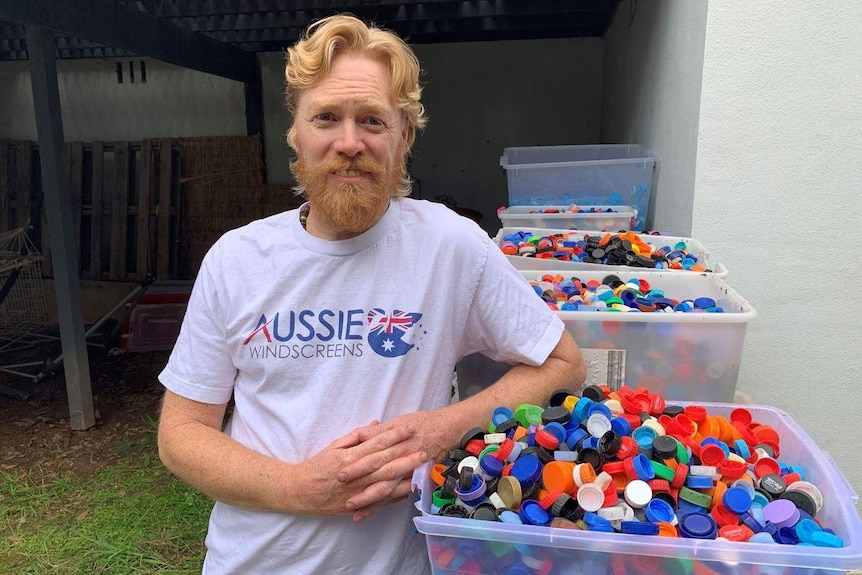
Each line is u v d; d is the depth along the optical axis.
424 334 1.09
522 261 1.92
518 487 0.87
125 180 5.84
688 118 2.11
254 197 5.94
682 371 1.34
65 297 3.50
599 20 4.85
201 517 2.75
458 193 5.99
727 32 1.88
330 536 1.06
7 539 2.67
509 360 1.21
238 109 6.02
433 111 5.88
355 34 0.99
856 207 1.90
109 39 3.58
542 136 5.75
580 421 1.01
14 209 5.97
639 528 0.80
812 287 1.98
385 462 0.97
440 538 0.87
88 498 2.96
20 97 6.23
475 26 5.00
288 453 1.08
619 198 2.78
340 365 1.07
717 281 1.59
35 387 4.34
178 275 6.00
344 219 1.02
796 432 1.08
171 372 1.16
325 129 1.01
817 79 1.86
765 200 1.95
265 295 1.07
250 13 4.24
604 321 1.33
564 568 0.83
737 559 0.77
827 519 0.89
